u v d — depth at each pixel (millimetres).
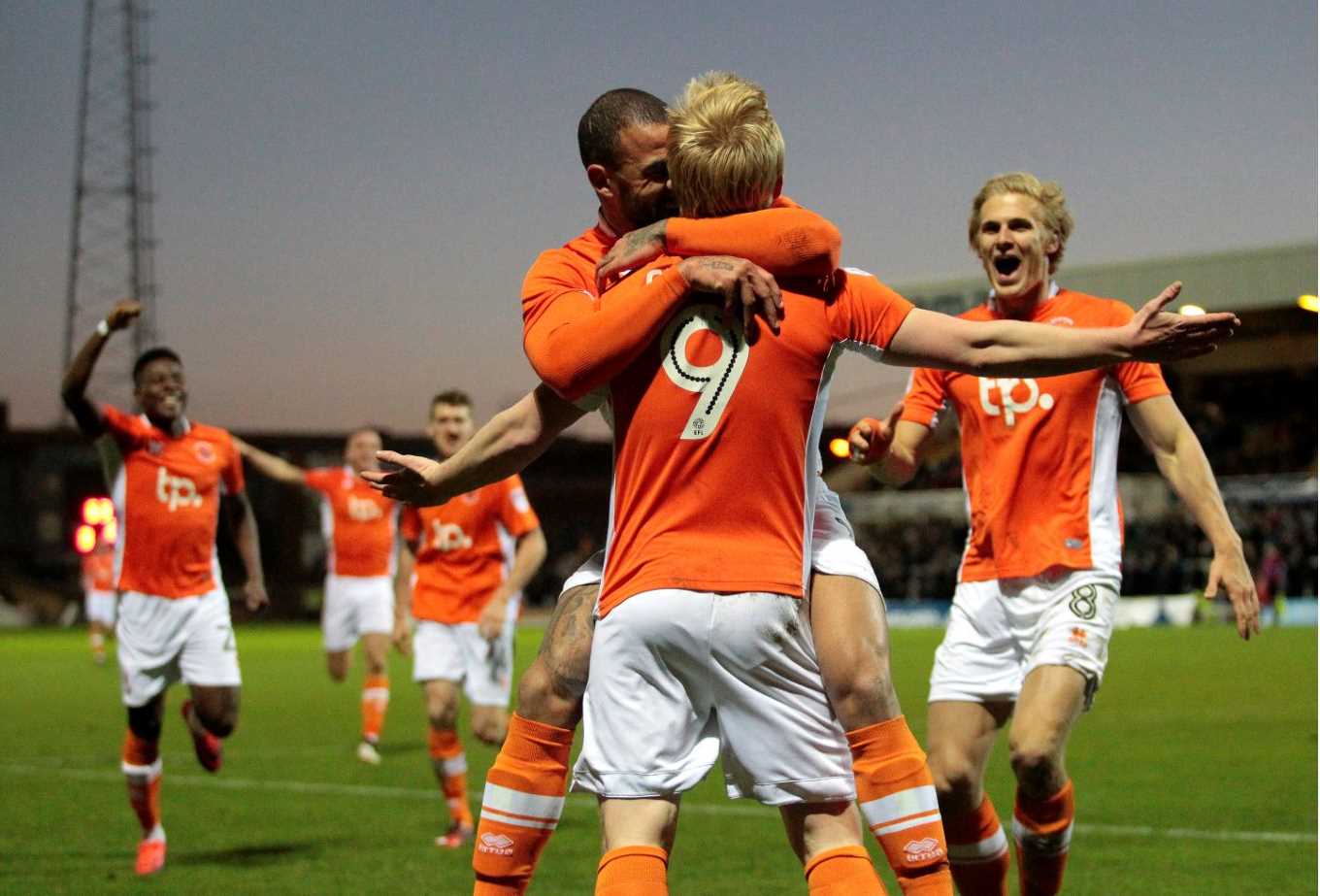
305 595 55969
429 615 9055
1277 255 36500
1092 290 38000
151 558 8195
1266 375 49906
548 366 3674
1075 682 5250
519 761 4004
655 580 3635
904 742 3760
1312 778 10477
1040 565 5445
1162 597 41188
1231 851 7547
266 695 20859
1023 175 5812
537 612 56062
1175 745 12586
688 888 6953
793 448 3662
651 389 3652
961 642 5602
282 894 6977
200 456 8469
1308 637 31219
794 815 3818
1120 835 8109
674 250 3668
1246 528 43062
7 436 59875
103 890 7086
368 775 11875
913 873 3713
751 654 3629
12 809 9984
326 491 14766
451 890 7062
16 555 64062
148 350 8508
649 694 3674
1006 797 9734
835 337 3674
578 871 7469
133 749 7695
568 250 4082
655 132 3934
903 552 47969
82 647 37062
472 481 4055
